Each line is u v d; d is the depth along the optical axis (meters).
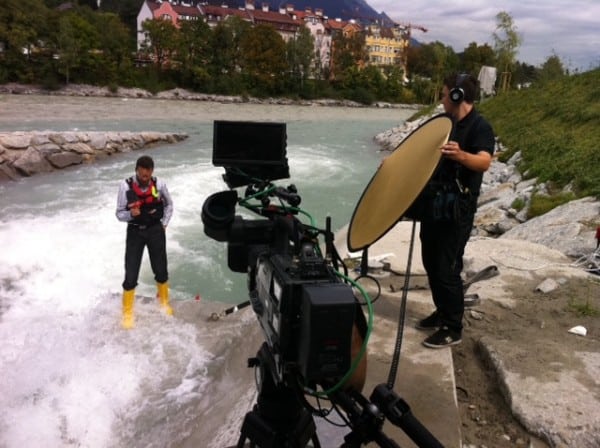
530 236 7.68
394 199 2.39
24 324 6.05
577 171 10.02
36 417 4.24
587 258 6.16
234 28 72.19
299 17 108.31
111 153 19.25
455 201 3.53
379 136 32.78
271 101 71.38
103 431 4.10
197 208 12.77
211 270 8.96
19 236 10.07
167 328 5.84
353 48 89.00
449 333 4.10
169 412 4.32
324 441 3.15
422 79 93.38
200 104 55.41
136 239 5.96
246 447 2.86
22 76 55.91
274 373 1.92
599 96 18.69
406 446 3.09
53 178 15.46
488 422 3.46
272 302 1.79
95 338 5.61
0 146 15.46
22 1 57.12
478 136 3.53
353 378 1.77
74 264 8.86
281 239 1.97
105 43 62.59
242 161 2.15
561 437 3.17
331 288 1.58
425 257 3.96
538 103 23.06
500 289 5.33
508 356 3.98
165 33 66.62
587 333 4.43
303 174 18.62
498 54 45.56
